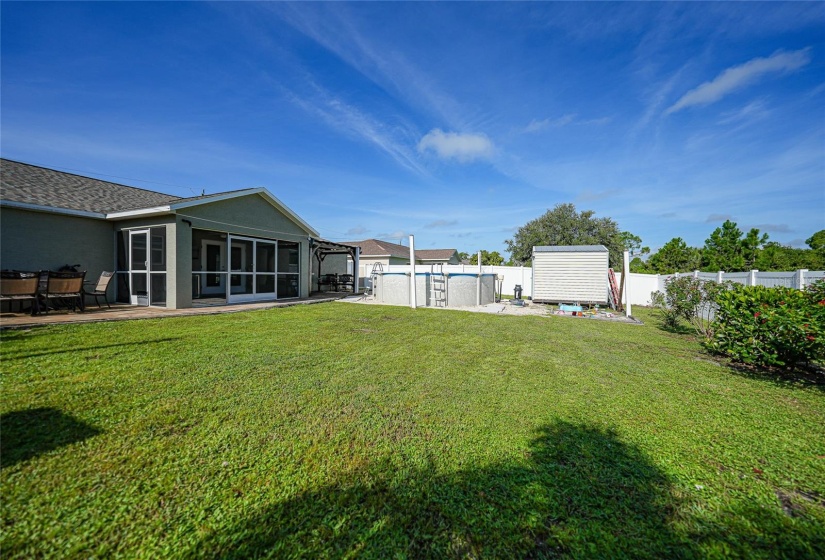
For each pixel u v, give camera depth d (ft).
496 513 6.37
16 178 31.17
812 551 5.66
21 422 8.97
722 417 10.84
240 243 38.04
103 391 11.27
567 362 17.20
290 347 18.40
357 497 6.68
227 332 21.61
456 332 24.82
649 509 6.57
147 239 31.81
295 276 45.70
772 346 15.43
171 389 11.74
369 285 70.28
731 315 17.08
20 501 6.10
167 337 19.58
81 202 32.40
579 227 91.25
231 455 7.94
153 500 6.35
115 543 5.40
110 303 33.58
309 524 5.98
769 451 8.77
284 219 43.27
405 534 5.83
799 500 6.95
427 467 7.75
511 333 25.07
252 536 5.67
